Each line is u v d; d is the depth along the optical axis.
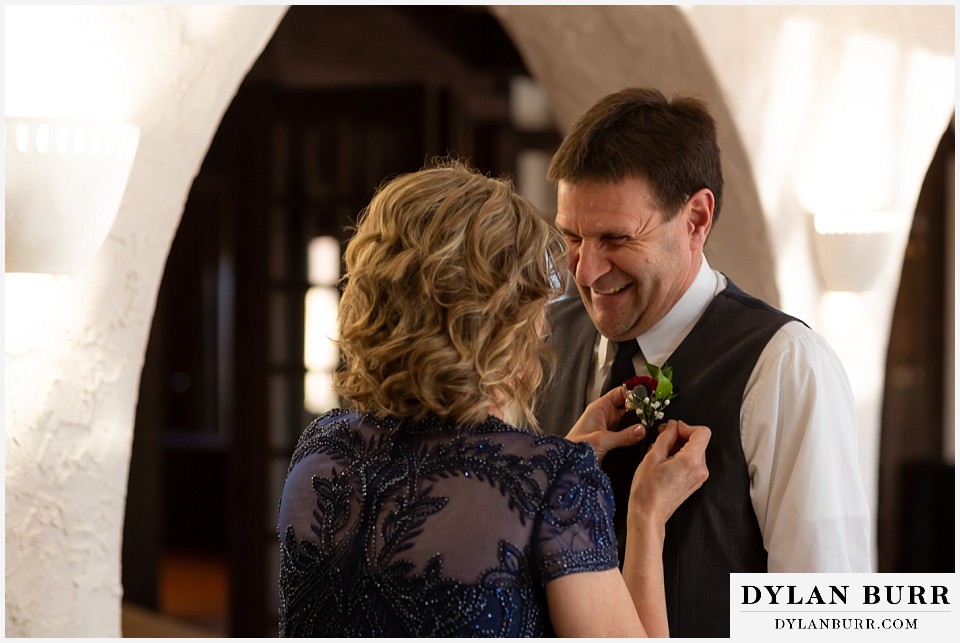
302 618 1.30
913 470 6.55
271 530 5.37
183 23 1.99
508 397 1.35
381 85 5.19
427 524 1.24
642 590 1.52
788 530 1.62
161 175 2.03
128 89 1.91
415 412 1.31
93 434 1.97
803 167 3.38
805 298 3.48
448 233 1.27
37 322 1.83
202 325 9.22
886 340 3.83
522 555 1.23
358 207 5.20
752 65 3.13
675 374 1.77
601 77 3.20
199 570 7.61
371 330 1.30
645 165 1.62
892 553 6.57
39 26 1.74
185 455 8.25
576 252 1.71
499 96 6.87
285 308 5.34
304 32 5.61
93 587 1.99
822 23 3.35
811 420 1.64
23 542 1.85
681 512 1.70
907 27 3.63
